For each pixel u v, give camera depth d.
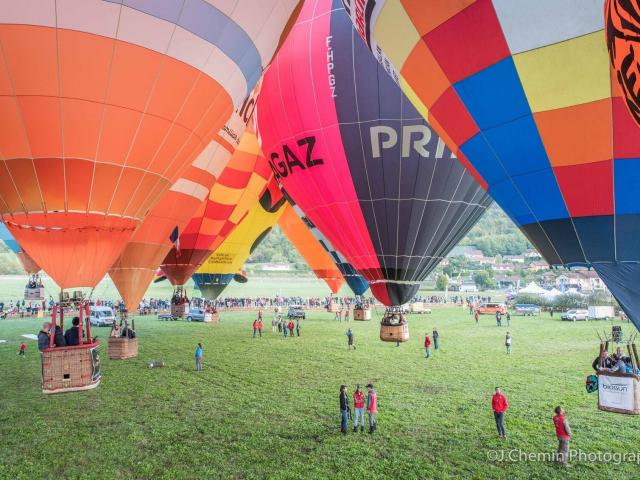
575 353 18.05
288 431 8.72
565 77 6.57
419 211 11.74
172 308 22.14
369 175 11.68
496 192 8.12
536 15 6.43
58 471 6.98
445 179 11.46
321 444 8.05
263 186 22.27
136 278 16.48
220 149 16.30
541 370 14.55
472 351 18.53
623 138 6.54
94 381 6.88
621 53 3.32
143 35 6.37
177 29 6.57
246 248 27.44
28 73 6.01
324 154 12.05
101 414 9.83
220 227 21.67
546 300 46.88
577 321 33.78
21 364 15.92
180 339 22.33
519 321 33.88
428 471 6.91
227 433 8.62
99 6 5.96
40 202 6.73
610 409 7.23
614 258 6.97
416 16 7.45
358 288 20.23
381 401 10.84
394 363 15.77
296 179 13.15
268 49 8.41
